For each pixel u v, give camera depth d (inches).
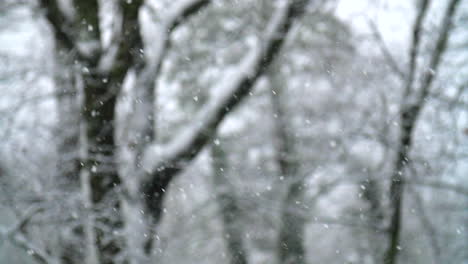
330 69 565.3
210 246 549.6
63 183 386.0
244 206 466.0
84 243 375.6
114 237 376.2
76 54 380.5
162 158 392.8
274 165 618.5
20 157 383.2
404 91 472.1
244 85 414.6
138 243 384.5
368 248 658.2
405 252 719.1
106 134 383.2
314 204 568.1
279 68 621.6
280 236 555.2
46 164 387.2
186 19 427.2
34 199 373.7
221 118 411.8
